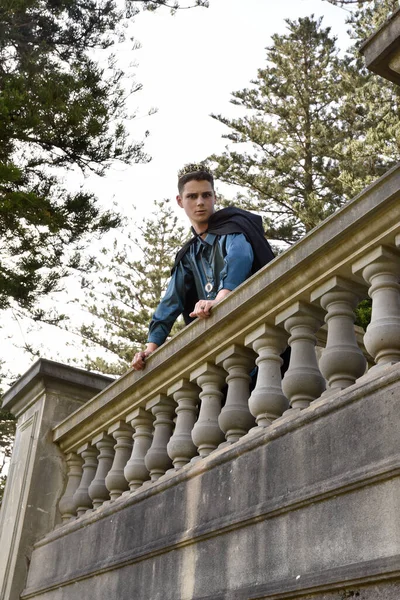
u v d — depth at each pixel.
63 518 5.11
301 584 2.42
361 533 2.29
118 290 23.88
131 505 3.88
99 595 3.84
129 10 12.27
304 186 20.00
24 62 11.42
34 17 11.98
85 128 10.66
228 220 3.98
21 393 5.93
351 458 2.45
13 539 5.09
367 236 2.77
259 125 20.00
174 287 4.24
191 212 4.12
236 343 3.52
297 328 3.16
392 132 16.98
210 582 2.94
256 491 2.87
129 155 11.15
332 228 2.91
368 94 18.70
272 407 3.17
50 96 10.41
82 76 10.95
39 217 10.51
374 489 2.30
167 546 3.31
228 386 3.71
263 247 3.94
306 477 2.62
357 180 17.09
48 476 5.26
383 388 2.42
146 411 4.29
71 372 5.66
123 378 4.39
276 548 2.63
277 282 3.16
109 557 3.88
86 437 4.98
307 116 20.38
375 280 2.78
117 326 23.52
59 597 4.33
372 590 2.18
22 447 5.59
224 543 2.94
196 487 3.31
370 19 19.66
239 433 3.39
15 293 10.80
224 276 3.72
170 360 3.89
